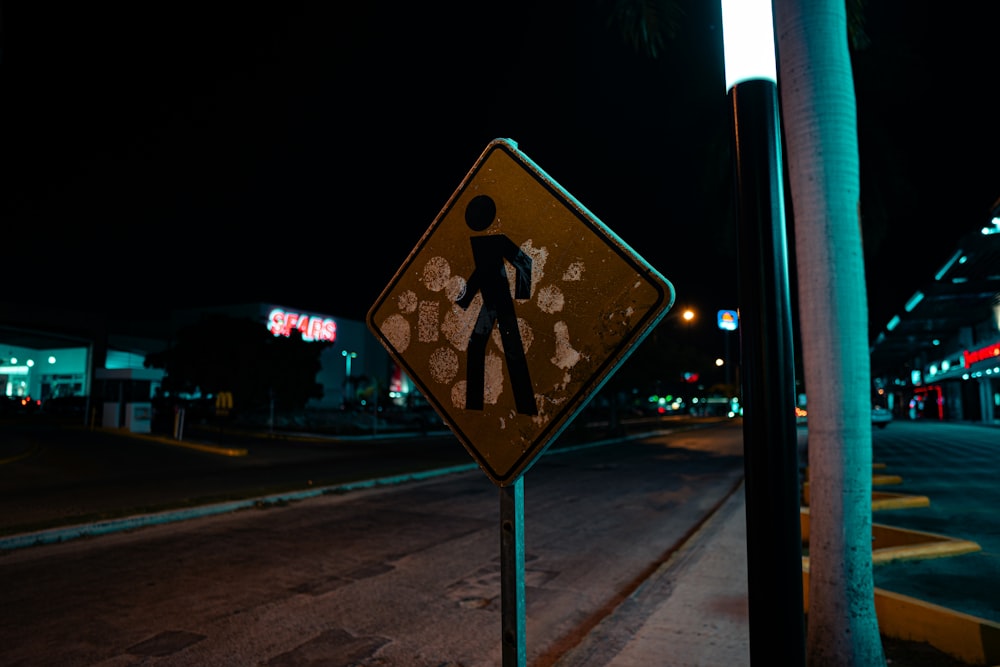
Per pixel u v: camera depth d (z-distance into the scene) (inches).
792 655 76.7
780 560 77.7
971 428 1294.3
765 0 88.1
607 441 1091.9
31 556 261.9
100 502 404.5
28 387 2281.0
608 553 281.4
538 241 67.0
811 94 141.5
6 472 562.9
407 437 1211.2
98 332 2100.1
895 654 154.5
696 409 3339.1
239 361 1443.2
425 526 331.0
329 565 250.7
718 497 454.3
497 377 67.3
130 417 1066.7
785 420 80.0
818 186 141.5
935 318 1448.1
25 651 161.6
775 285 82.4
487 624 185.3
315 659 159.8
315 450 879.7
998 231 878.4
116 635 173.3
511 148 70.6
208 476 560.7
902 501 352.8
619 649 164.4
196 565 249.1
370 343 2583.7
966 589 198.5
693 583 225.0
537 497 451.5
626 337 60.6
